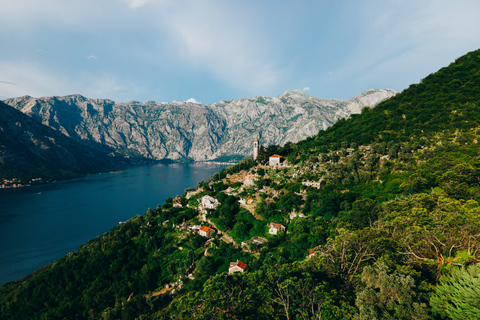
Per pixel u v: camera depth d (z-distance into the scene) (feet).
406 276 109.60
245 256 278.87
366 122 487.20
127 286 280.31
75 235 520.42
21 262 406.62
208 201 403.75
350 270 141.59
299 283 125.59
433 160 305.53
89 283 289.33
